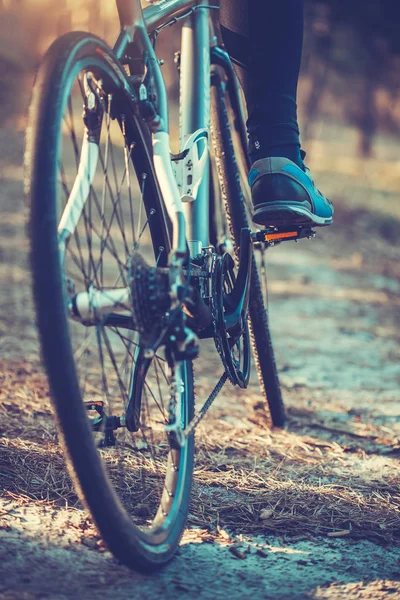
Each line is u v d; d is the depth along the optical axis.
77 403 1.75
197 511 2.53
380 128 25.14
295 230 2.72
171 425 2.12
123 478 2.69
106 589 1.91
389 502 2.74
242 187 3.46
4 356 4.59
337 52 18.12
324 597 2.00
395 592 2.05
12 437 3.05
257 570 2.15
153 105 2.19
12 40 9.56
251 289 3.33
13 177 12.02
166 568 2.09
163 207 2.31
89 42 1.95
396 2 16.62
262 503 2.65
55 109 1.77
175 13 2.67
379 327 6.66
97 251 8.39
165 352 2.13
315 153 23.19
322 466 3.15
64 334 1.71
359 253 10.89
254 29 2.58
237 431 3.59
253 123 2.63
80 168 2.02
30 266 1.71
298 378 4.82
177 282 1.96
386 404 4.30
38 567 1.98
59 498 2.47
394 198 16.11
